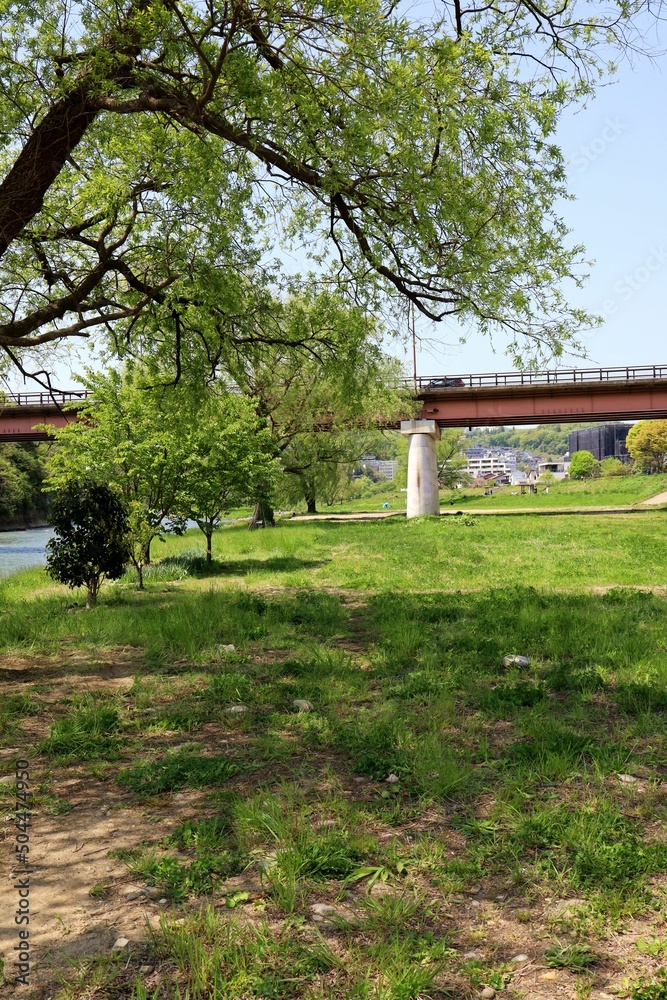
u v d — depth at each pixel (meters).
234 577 18.59
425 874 3.80
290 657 8.98
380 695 7.15
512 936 3.28
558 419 48.41
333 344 12.79
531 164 9.41
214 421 18.58
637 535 27.80
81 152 11.66
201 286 11.65
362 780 5.05
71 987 2.96
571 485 103.75
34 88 9.72
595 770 5.04
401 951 3.10
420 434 46.94
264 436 21.41
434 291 10.55
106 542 13.63
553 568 17.83
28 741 6.06
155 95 9.30
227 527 46.66
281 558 22.12
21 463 77.81
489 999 2.87
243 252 12.16
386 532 33.50
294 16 8.35
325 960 3.07
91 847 4.20
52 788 5.07
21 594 16.42
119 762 5.57
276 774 5.19
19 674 8.41
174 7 8.55
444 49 8.11
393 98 8.31
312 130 9.00
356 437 47.62
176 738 6.07
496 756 5.39
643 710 6.42
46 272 12.27
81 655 9.35
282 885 3.60
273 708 6.79
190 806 4.70
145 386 14.41
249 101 8.60
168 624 10.41
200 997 2.91
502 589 13.64
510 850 3.96
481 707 6.63
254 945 3.11
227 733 6.16
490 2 9.54
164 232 11.59
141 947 3.22
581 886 3.62
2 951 3.22
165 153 9.91
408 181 9.08
